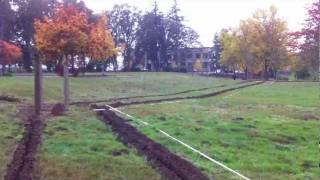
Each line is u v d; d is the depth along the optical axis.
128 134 13.24
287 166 9.92
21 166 9.22
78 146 11.41
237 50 79.19
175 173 8.98
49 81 41.41
